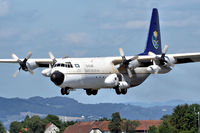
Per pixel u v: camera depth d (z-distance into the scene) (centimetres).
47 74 14200
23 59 14875
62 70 13088
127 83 14575
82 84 13588
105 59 14475
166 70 14500
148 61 14475
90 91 14988
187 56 14150
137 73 14950
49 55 14462
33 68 14838
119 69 14512
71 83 13250
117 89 14438
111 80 13975
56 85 13125
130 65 14275
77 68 13375
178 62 14762
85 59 13975
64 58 13875
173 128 14362
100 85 14175
